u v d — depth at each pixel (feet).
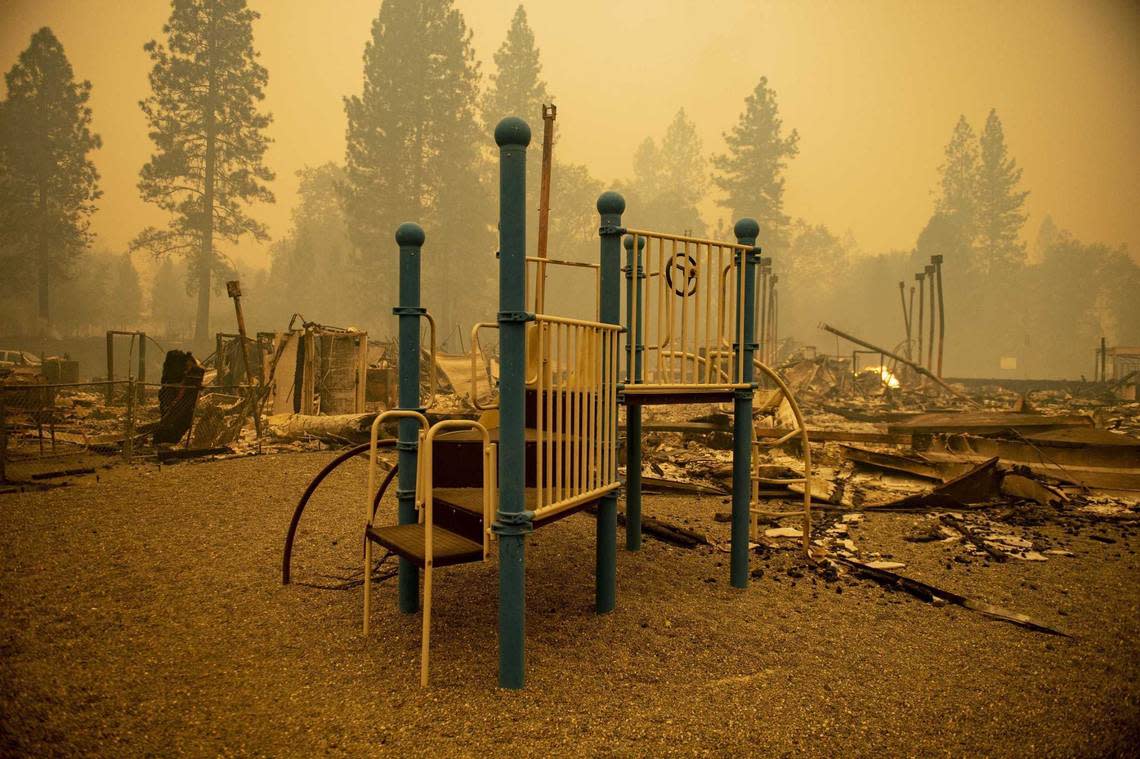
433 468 12.82
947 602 13.94
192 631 11.77
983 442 29.71
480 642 11.46
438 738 8.39
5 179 151.64
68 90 153.69
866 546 18.28
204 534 18.15
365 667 10.45
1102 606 13.76
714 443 35.81
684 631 12.10
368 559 11.64
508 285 9.56
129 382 29.48
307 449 34.45
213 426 34.22
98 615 12.42
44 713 8.73
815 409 61.67
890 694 9.82
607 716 9.02
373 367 54.85
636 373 14.08
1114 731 8.84
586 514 21.02
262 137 164.55
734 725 8.84
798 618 12.91
